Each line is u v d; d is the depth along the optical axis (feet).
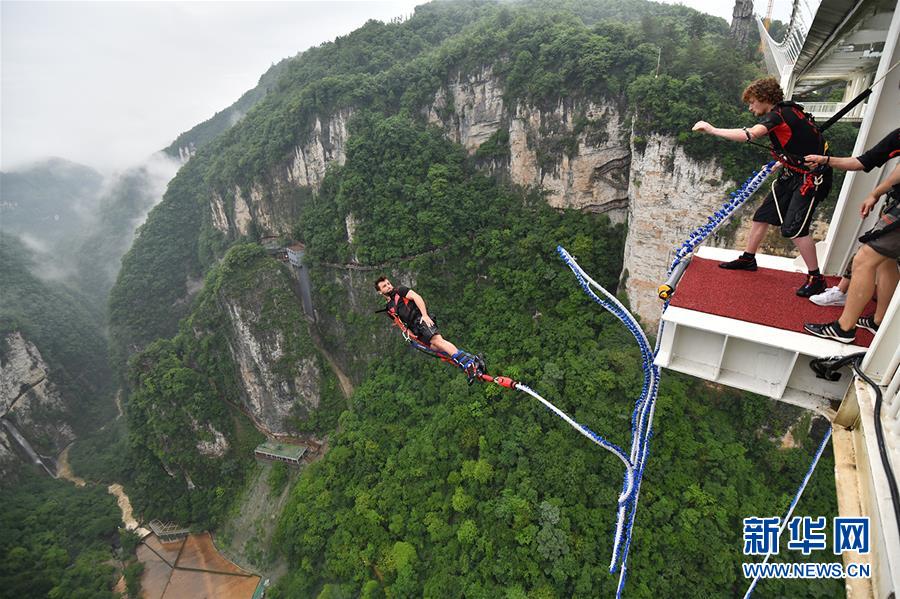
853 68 52.01
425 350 30.04
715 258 30.58
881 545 14.57
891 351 16.65
